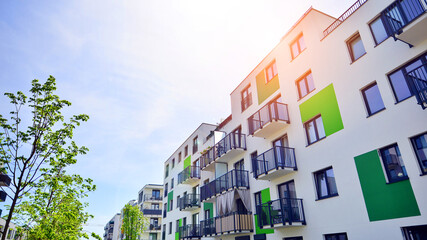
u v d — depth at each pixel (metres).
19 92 10.11
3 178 19.50
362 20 11.43
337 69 12.21
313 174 12.44
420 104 8.18
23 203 11.22
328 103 12.31
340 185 10.92
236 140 18.42
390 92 9.84
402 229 8.62
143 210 49.12
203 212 22.23
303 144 13.23
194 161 26.39
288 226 12.37
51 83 10.71
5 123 9.82
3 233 8.95
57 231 12.09
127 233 36.28
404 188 8.75
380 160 9.68
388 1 10.48
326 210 11.27
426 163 8.48
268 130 15.09
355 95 11.12
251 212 15.93
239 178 16.84
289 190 13.72
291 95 14.73
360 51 11.58
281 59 16.09
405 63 9.63
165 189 33.94
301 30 14.88
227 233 15.84
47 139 10.45
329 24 14.66
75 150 11.22
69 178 11.19
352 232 10.02
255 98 18.02
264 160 14.16
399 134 9.25
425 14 8.29
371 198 9.66
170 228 29.55
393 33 9.05
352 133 10.90
